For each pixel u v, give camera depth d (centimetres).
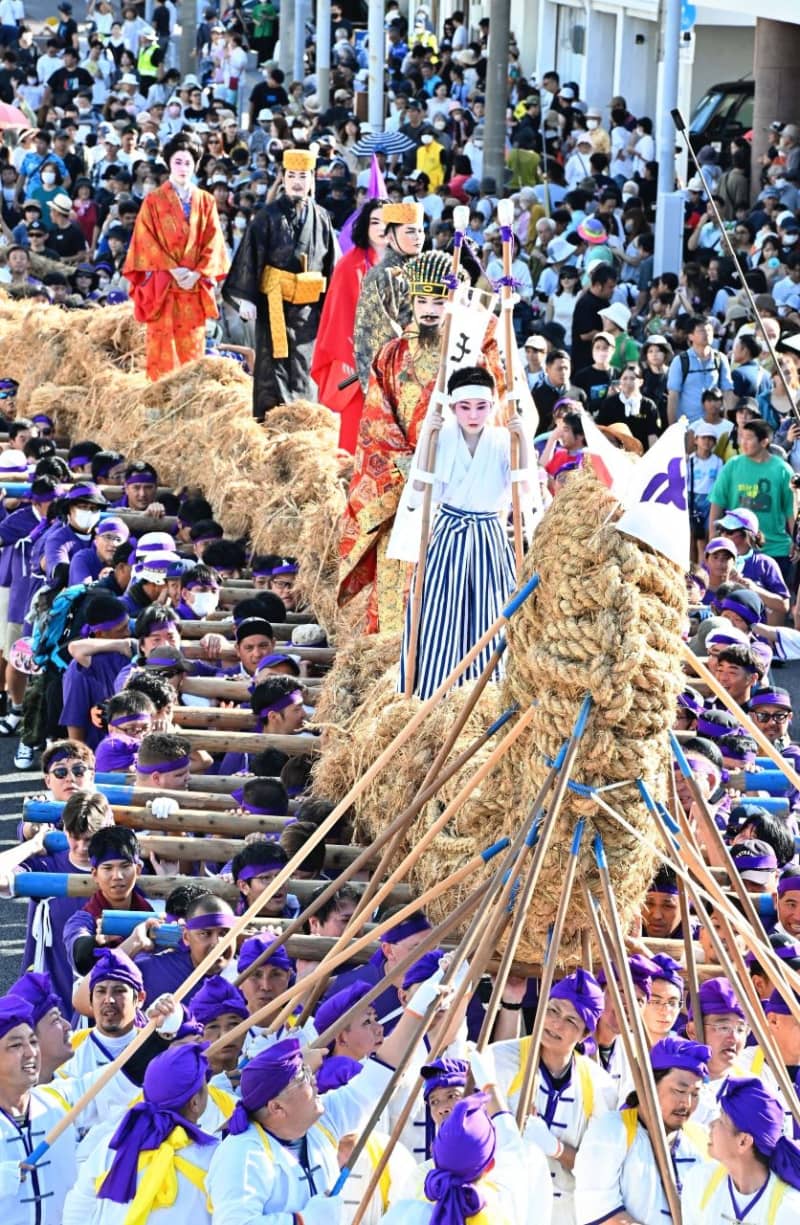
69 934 2681
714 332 6225
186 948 2594
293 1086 2041
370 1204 2155
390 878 2370
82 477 5172
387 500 3312
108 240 8200
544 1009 2167
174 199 5447
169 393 5244
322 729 3200
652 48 10269
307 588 4019
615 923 2167
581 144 8962
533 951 2405
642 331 6719
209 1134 2094
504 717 2325
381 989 2270
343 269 4675
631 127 9181
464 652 2919
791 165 7988
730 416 5438
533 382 5553
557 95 10062
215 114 10725
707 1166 2086
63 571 4288
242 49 12281
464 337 2830
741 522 4641
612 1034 2444
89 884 2714
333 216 8494
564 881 2186
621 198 7775
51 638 4122
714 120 9400
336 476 4378
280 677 3378
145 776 3078
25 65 11694
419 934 2561
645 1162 2145
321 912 2648
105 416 5469
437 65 11150
